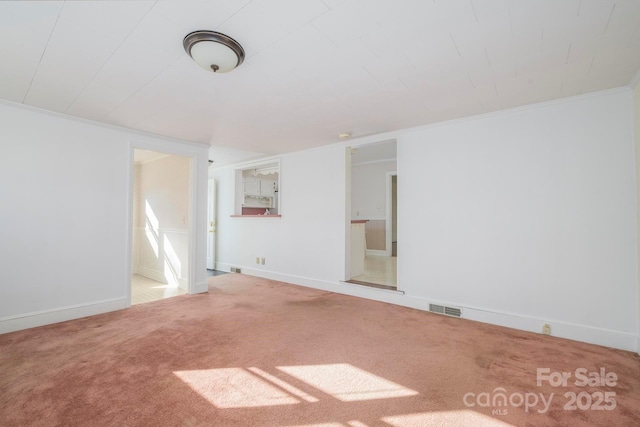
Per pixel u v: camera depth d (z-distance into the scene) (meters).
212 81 2.29
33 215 2.85
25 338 2.54
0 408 1.58
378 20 1.58
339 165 4.24
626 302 2.37
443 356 2.23
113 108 2.85
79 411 1.57
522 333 2.69
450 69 2.12
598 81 2.30
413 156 3.52
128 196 3.50
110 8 1.48
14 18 1.55
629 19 1.56
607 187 2.45
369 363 2.12
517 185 2.85
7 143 2.71
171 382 1.87
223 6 1.47
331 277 4.30
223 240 6.13
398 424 1.50
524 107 2.80
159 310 3.37
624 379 1.91
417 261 3.46
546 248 2.71
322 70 2.13
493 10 1.51
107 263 3.33
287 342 2.49
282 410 1.61
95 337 2.57
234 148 4.61
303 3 1.45
